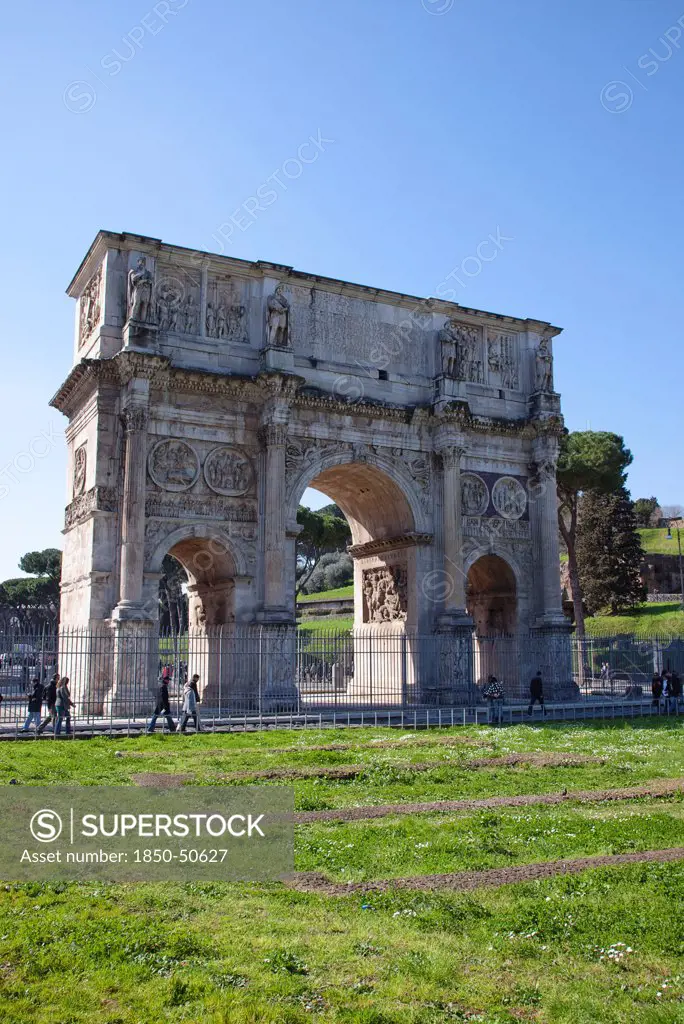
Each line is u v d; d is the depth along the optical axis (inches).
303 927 465.7
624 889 522.6
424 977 403.9
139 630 1557.6
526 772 977.5
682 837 655.8
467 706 1782.7
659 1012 368.5
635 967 415.5
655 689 1768.0
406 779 927.0
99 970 411.5
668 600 4116.6
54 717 1311.5
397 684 1964.8
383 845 639.1
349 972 410.0
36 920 470.6
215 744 1181.7
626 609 3767.2
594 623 3614.7
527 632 2043.6
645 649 2317.9
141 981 400.2
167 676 1359.5
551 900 502.0
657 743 1218.6
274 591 1688.0
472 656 1862.7
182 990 388.8
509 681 2044.8
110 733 1296.8
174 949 432.1
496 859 599.5
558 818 719.1
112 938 444.8
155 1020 361.1
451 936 453.7
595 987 394.3
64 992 388.5
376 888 532.1
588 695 2117.4
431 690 1839.3
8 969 414.6
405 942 444.8
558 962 422.9
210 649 1820.9
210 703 1790.1
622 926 461.7
